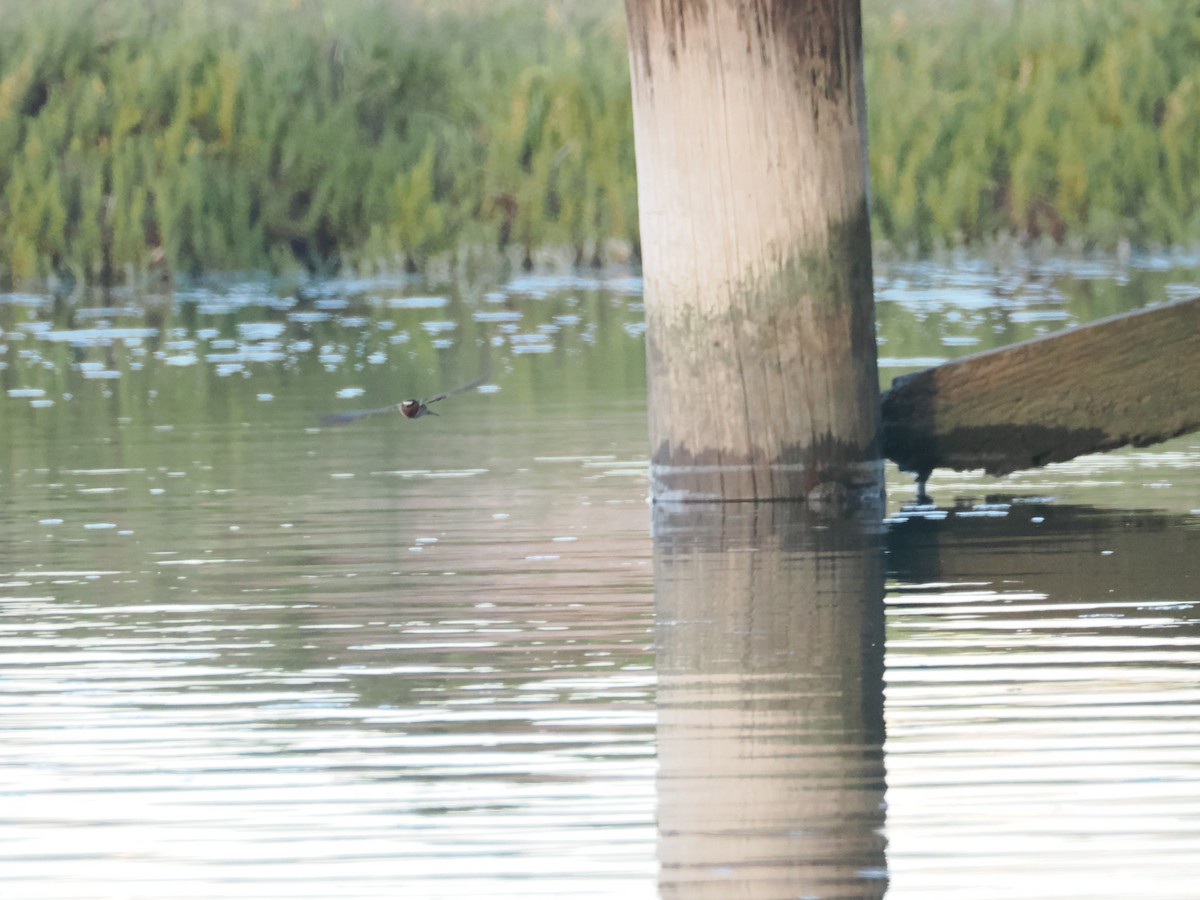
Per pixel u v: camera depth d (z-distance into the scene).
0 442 44.94
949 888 17.66
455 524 34.44
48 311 73.62
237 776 20.84
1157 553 30.64
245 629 27.03
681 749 21.25
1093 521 33.62
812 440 35.09
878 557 30.81
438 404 49.88
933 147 87.50
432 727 22.30
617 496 36.94
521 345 61.16
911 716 22.14
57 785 20.66
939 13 97.94
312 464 41.38
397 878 18.16
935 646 25.08
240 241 85.00
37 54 88.94
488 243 86.50
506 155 88.06
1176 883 17.67
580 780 20.45
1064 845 18.50
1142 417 35.50
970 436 35.91
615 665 24.61
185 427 46.88
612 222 86.88
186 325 68.31
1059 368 35.56
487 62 92.31
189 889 18.03
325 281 83.88
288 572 30.70
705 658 24.81
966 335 58.09
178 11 94.44
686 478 35.56
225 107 87.38
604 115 88.62
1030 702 22.58
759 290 34.75
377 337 63.94
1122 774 20.20
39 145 85.00
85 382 54.97
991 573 29.42
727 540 32.50
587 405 49.16
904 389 35.97
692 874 18.06
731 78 34.31
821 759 20.83
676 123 34.66
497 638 26.16
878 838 18.75
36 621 27.67
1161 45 91.19
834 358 34.97
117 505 36.91
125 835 19.30
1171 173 86.75
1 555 32.44
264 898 17.81
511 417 47.59
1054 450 35.81
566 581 29.61
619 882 17.94
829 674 23.92
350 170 87.19
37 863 18.67
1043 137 87.19
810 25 34.28
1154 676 23.47
